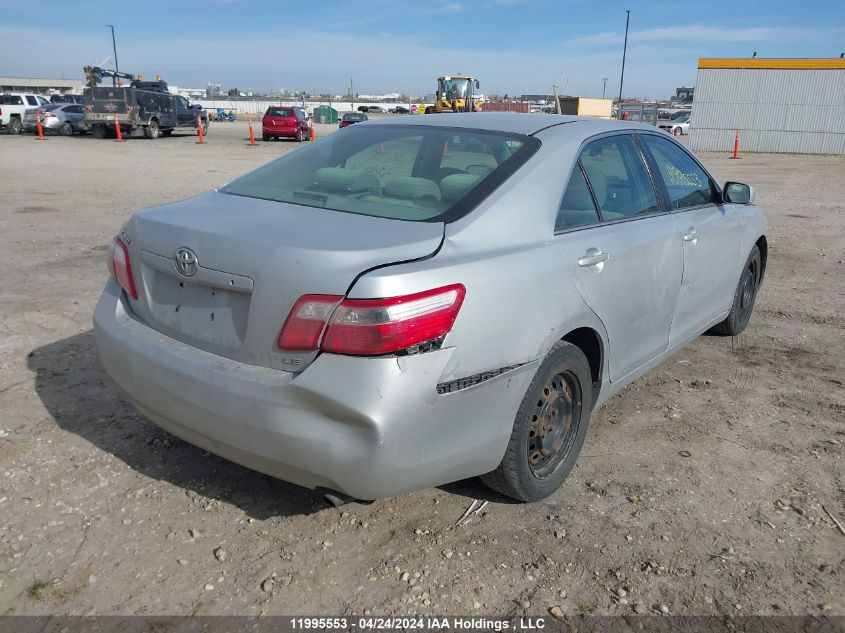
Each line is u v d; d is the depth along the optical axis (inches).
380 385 90.0
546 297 110.3
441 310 94.0
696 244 160.9
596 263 122.4
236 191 129.1
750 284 212.8
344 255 93.3
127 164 743.7
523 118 141.3
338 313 90.2
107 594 98.0
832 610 98.9
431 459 97.6
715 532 115.7
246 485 125.2
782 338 213.8
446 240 102.1
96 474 126.8
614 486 128.9
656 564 107.5
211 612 95.7
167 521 114.3
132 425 144.8
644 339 145.5
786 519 119.8
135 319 116.6
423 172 123.6
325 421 92.4
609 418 156.9
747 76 1197.7
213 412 99.2
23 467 127.8
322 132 1595.7
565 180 123.3
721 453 141.9
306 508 119.0
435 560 107.0
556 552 109.7
